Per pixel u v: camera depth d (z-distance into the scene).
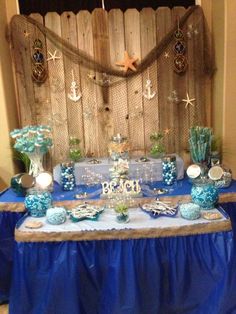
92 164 2.39
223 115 2.53
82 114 2.72
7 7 2.61
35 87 2.67
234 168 2.59
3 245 2.07
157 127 2.75
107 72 2.65
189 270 1.72
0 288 2.08
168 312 1.76
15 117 2.69
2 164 2.59
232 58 2.46
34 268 1.71
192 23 2.62
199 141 2.36
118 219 1.80
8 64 2.59
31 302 1.74
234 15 2.39
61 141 2.75
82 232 1.70
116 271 1.67
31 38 2.59
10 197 2.15
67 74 2.66
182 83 2.70
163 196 2.08
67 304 1.69
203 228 1.70
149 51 2.63
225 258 1.69
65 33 2.60
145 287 1.70
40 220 1.86
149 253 1.70
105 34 2.60
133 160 2.45
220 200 2.09
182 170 2.41
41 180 2.14
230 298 1.67
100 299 1.77
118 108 2.72
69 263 1.69
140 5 2.66
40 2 2.62
